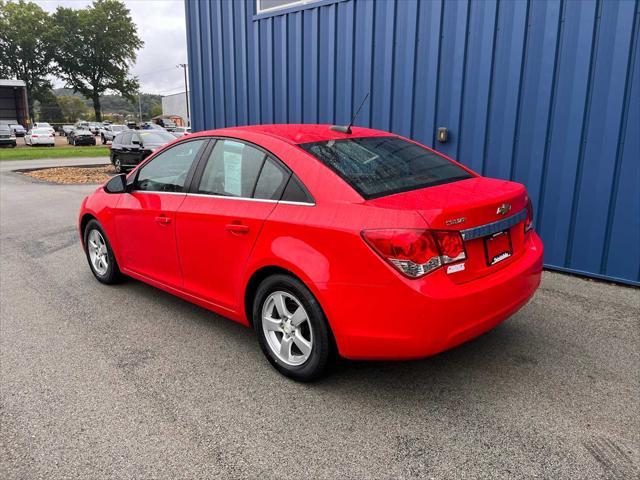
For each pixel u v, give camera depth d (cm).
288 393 308
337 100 705
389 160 339
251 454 254
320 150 327
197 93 919
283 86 772
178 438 266
